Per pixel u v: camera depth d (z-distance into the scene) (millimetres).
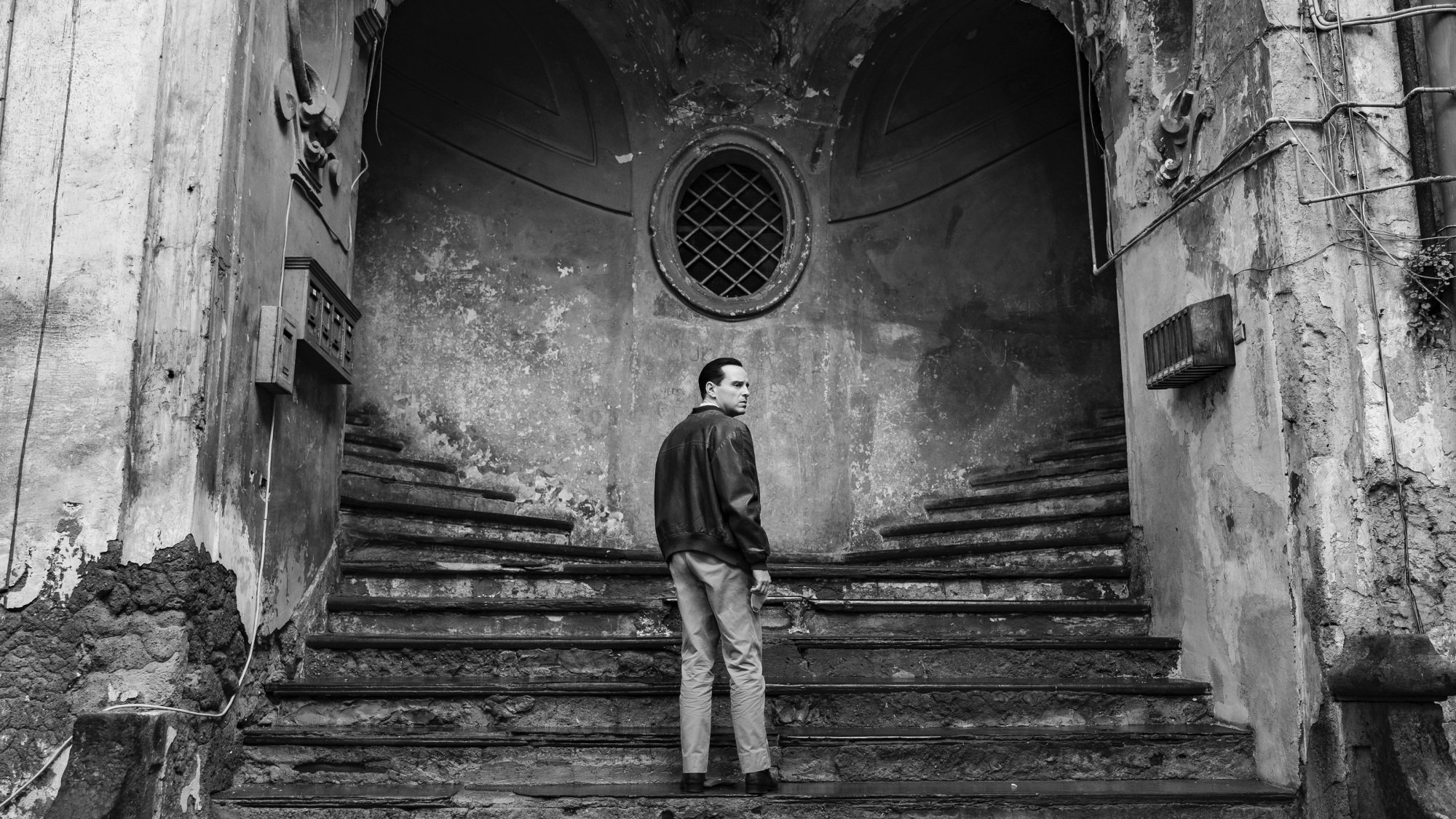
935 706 4258
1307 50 4035
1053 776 4020
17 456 3561
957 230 7430
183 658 3533
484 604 4719
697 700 3762
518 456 6980
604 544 7008
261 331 4078
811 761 3988
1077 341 7191
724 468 3803
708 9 7395
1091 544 5281
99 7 3797
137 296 3643
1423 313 3875
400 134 6934
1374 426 3811
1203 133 4523
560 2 6871
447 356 6941
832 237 7465
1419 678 3377
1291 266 3906
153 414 3600
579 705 4160
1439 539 3756
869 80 7359
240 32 3906
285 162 4375
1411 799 3334
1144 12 5102
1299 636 3822
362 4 5230
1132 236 5207
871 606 4824
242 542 3939
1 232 3668
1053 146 7273
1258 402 4090
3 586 3500
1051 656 4613
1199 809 3738
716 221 7570
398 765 3918
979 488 6953
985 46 7062
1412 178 3941
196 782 3582
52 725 3443
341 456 5160
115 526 3529
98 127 3730
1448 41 3896
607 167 7418
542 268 7238
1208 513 4457
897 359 7375
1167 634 4762
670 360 7273
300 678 4406
